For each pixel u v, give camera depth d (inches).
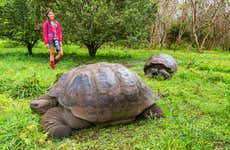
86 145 131.5
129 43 427.5
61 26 414.6
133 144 132.3
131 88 150.3
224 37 754.8
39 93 213.0
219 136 141.6
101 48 609.3
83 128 148.5
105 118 144.5
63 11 414.0
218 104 198.2
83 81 144.6
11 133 136.5
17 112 164.6
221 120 165.5
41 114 155.6
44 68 319.6
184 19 706.2
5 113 167.3
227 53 650.8
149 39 664.4
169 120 159.0
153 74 280.5
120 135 142.4
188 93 224.4
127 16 404.2
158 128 149.9
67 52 507.2
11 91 215.9
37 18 435.2
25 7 433.1
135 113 151.3
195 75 291.0
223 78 281.6
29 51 467.5
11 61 376.8
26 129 139.3
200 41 752.3
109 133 144.7
